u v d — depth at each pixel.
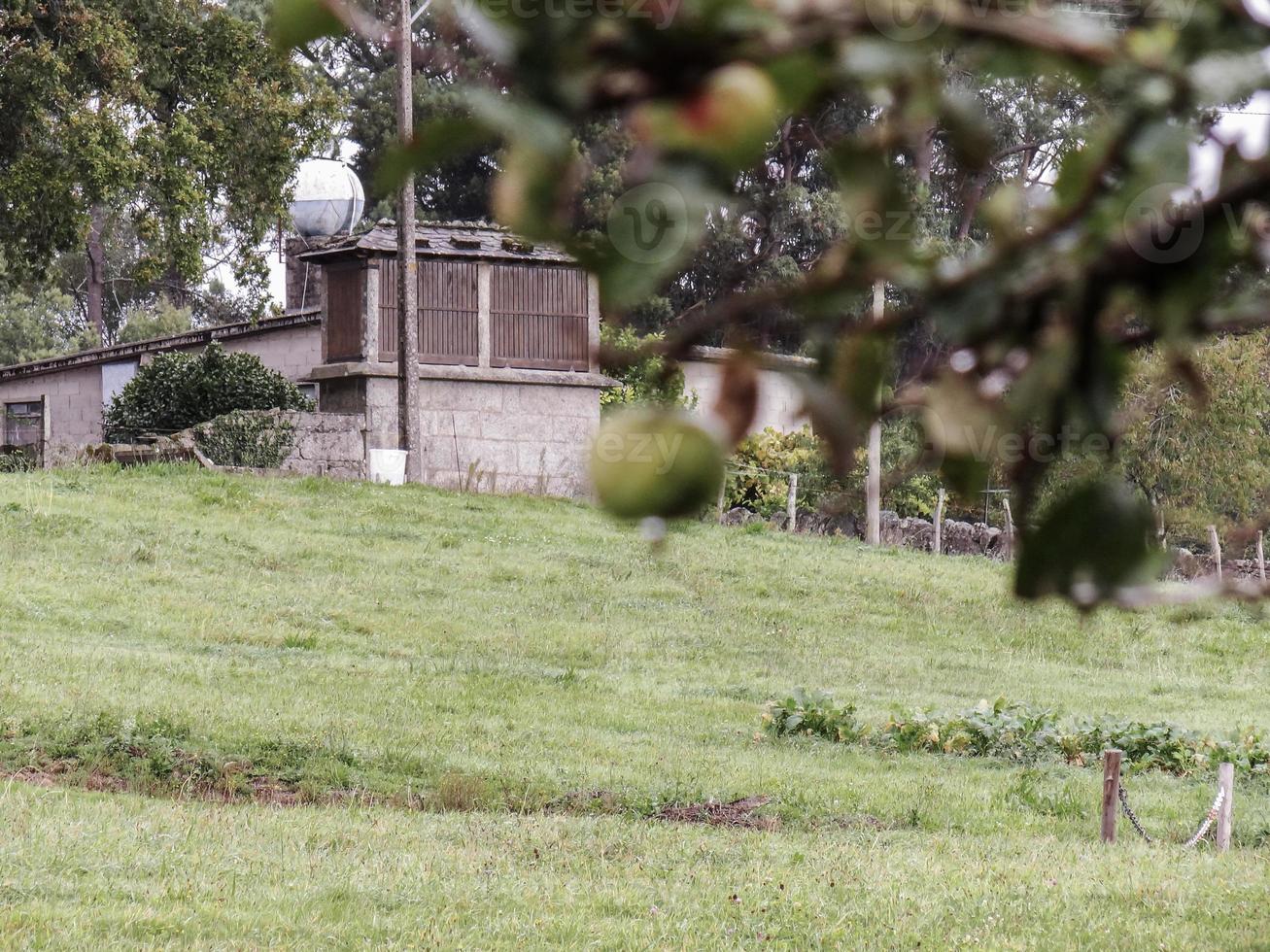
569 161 2.12
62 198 103.25
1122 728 65.94
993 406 2.52
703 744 60.75
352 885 35.81
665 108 2.12
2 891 32.75
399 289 110.25
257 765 51.19
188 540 90.44
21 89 100.75
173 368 117.12
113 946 29.14
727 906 35.34
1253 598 2.60
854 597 98.19
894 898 36.78
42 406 110.69
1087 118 2.38
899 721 65.75
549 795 51.06
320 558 91.62
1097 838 49.28
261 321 128.38
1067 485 2.59
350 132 141.88
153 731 52.03
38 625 69.25
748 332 2.40
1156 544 2.61
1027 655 87.81
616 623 85.50
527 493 118.12
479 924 33.16
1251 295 2.41
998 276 2.45
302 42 2.23
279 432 112.25
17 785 45.38
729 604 92.94
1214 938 33.03
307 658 69.62
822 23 2.16
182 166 107.50
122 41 102.56
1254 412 80.44
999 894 37.41
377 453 112.00
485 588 90.12
